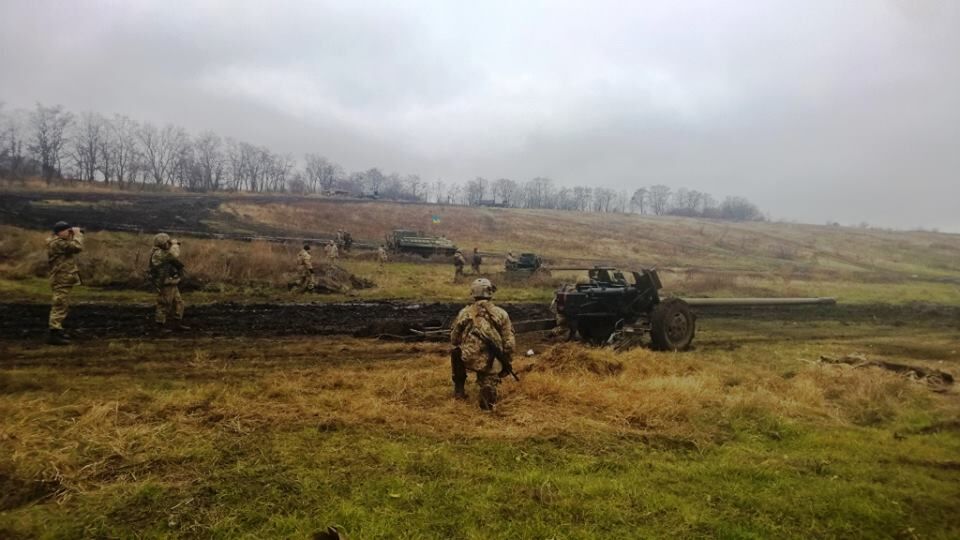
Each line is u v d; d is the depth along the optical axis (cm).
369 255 3038
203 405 546
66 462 409
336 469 421
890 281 3881
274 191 9069
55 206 3434
